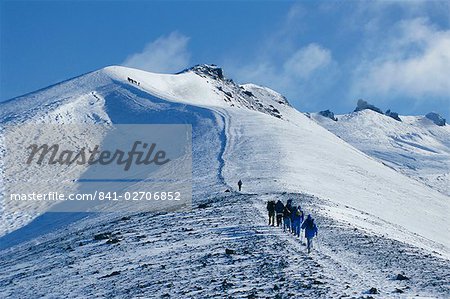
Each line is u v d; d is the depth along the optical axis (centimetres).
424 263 2136
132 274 2072
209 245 2508
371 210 4838
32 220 5500
